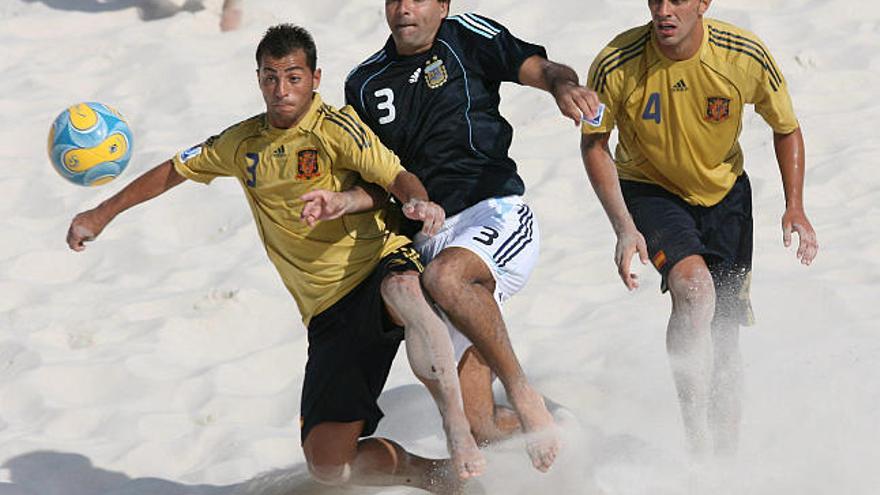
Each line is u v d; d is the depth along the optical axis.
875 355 20.52
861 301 22.55
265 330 24.25
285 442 20.23
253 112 33.31
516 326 23.08
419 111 16.55
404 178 15.74
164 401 21.86
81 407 21.72
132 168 31.02
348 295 16.47
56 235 28.73
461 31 16.61
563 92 15.77
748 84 17.69
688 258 17.97
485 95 16.66
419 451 19.80
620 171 19.08
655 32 17.50
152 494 18.94
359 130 15.89
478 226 16.59
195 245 28.00
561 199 27.75
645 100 17.81
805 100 30.66
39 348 23.69
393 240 16.69
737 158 18.83
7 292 26.34
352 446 16.72
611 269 24.83
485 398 17.42
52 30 38.97
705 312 17.70
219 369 22.58
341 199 15.55
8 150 32.59
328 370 16.48
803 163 18.53
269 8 38.56
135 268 27.09
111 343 23.86
